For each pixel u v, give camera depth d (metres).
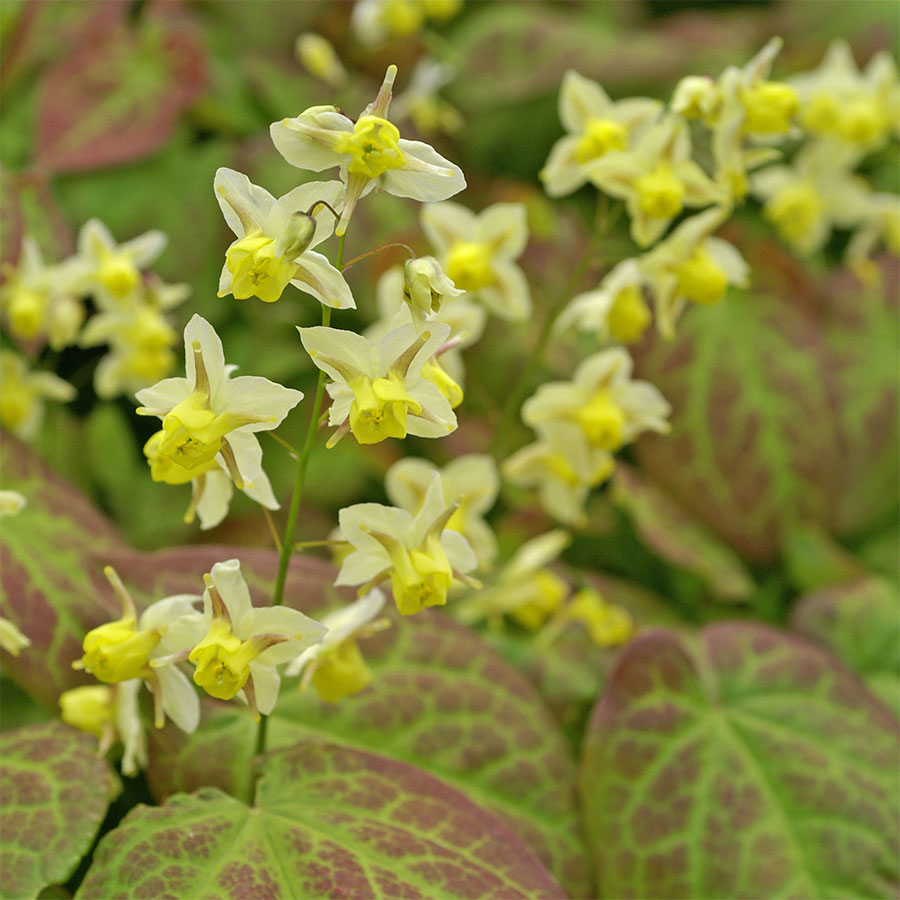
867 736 0.44
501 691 0.43
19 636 0.41
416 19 0.64
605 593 0.49
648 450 0.52
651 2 0.79
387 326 0.45
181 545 0.49
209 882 0.39
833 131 0.57
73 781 0.40
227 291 0.37
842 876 0.42
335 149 0.37
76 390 0.54
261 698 0.38
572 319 0.47
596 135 0.44
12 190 0.49
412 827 0.40
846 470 0.55
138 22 0.68
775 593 0.52
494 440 0.48
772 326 0.55
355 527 0.39
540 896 0.39
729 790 0.43
